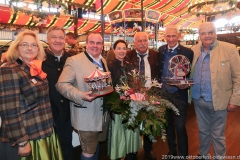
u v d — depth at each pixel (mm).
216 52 1943
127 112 1743
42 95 1463
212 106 1992
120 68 2076
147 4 9711
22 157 1383
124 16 6742
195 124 3498
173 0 9797
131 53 2334
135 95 1715
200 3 4469
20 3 3426
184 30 7359
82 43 4934
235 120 3729
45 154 1451
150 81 2098
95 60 1775
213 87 1934
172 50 2178
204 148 2205
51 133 1506
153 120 1742
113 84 1978
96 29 12156
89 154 1753
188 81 1943
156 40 7148
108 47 6238
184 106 2137
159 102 1737
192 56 2109
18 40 1390
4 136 1342
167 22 13453
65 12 3918
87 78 1527
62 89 1622
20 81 1340
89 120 1692
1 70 1278
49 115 1521
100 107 1765
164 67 2219
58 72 1854
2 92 1263
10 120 1262
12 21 8094
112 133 1919
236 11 4316
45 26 9156
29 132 1385
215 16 4664
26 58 1400
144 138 2393
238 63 1894
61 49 1876
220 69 1915
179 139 2188
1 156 1408
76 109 1720
